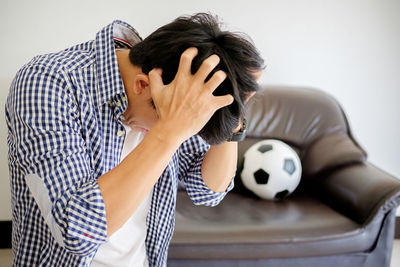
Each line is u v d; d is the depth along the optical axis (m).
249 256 1.71
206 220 1.81
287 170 2.03
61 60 0.72
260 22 2.37
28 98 0.66
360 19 2.43
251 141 2.24
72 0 2.16
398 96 2.56
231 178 0.95
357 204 1.85
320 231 1.75
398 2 2.42
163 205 0.91
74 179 0.64
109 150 0.78
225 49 0.66
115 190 0.64
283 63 2.45
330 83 2.51
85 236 0.63
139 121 0.80
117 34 0.84
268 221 1.82
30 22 2.15
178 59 0.66
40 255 0.78
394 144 2.63
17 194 0.77
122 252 0.89
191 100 0.63
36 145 0.65
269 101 2.29
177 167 0.94
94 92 0.74
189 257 1.68
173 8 2.28
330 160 2.11
